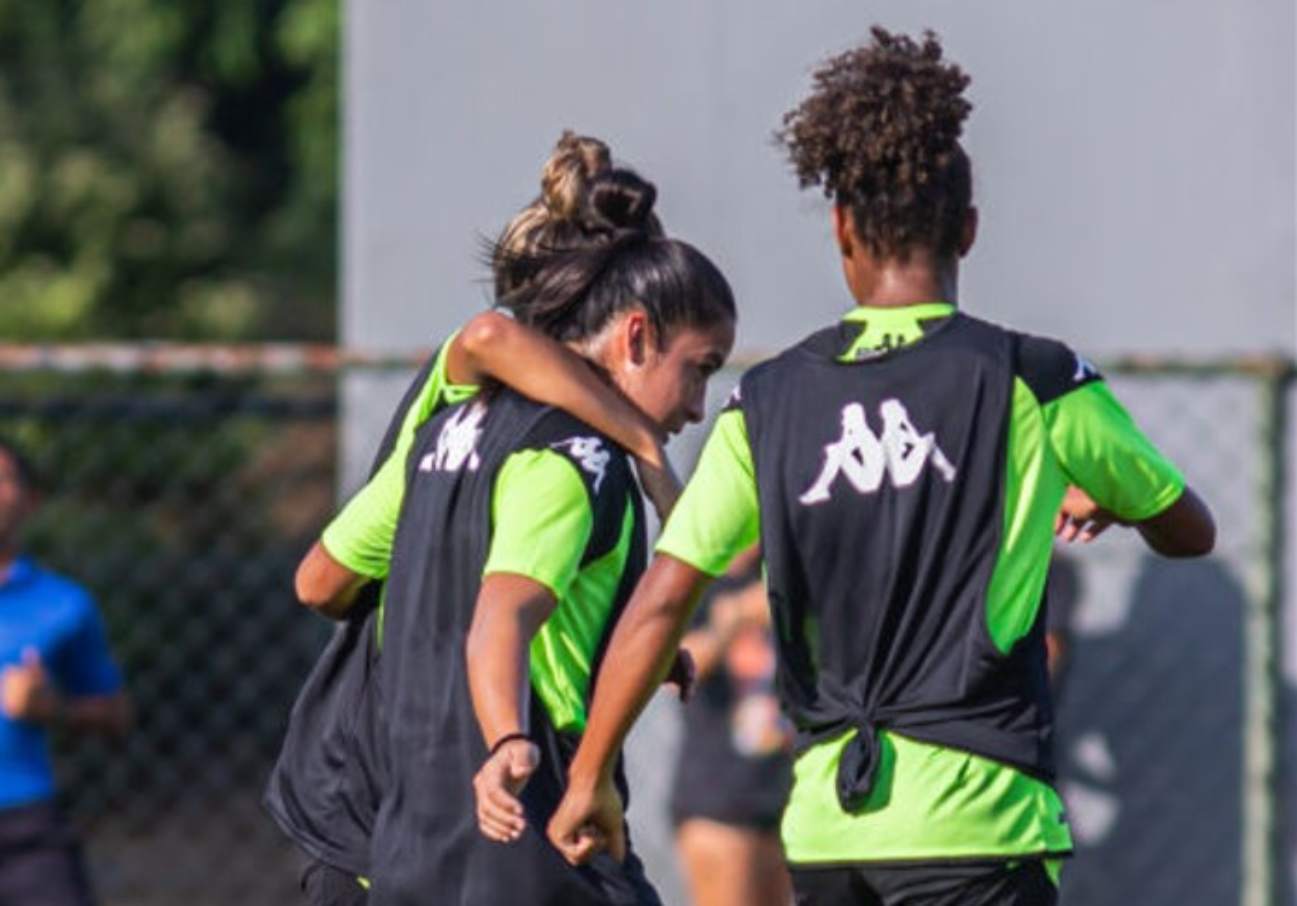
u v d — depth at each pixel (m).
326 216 66.50
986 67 26.39
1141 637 26.41
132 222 58.53
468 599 14.63
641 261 15.23
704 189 27.30
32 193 57.53
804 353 15.38
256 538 42.00
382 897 14.68
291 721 16.06
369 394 27.75
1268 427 24.86
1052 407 14.85
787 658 15.24
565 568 14.35
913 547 14.78
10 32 62.03
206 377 41.28
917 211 15.16
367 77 28.48
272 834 36.28
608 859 14.53
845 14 26.80
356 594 15.80
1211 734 26.17
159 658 36.34
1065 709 26.59
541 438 14.64
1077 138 26.19
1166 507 15.16
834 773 14.95
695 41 27.33
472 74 28.16
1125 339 26.09
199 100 65.81
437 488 14.91
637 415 14.93
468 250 28.12
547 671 14.65
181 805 36.31
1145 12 26.00
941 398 14.85
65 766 35.88
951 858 14.59
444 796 14.50
